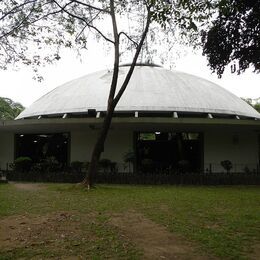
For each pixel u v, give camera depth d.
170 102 21.73
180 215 9.48
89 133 21.62
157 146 22.23
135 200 12.02
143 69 25.78
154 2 7.72
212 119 18.84
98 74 25.84
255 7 11.88
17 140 23.81
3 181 18.11
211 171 20.91
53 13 12.58
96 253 6.31
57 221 8.68
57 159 22.72
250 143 22.38
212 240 7.14
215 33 13.30
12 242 6.97
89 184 15.01
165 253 6.38
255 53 13.09
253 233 7.72
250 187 17.20
